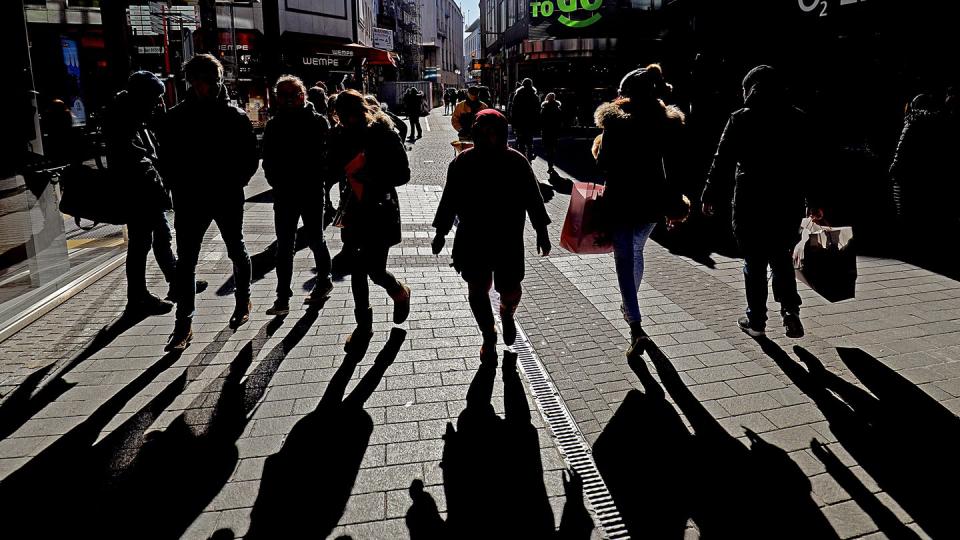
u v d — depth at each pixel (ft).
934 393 11.74
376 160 13.52
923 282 17.93
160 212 16.31
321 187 16.31
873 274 18.72
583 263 21.02
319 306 16.72
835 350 13.61
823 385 12.11
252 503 8.87
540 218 12.48
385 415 11.21
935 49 26.08
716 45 41.45
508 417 11.16
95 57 49.49
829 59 31.19
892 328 14.73
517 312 16.37
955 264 19.57
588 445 10.30
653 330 14.89
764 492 9.09
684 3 48.75
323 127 15.97
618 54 90.94
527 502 8.91
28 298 16.43
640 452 10.09
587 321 15.66
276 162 15.42
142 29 45.91
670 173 12.98
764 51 35.81
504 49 136.15
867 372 12.59
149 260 21.68
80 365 13.14
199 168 13.48
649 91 12.71
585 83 95.71
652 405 11.51
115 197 15.26
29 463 9.78
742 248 13.53
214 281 18.93
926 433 10.48
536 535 8.26
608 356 13.57
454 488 9.21
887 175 26.40
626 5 88.22
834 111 30.25
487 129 11.83
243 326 15.28
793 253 13.70
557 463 9.83
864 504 8.80
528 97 37.83
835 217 22.13
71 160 28.73
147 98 15.03
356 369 12.99
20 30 17.35
